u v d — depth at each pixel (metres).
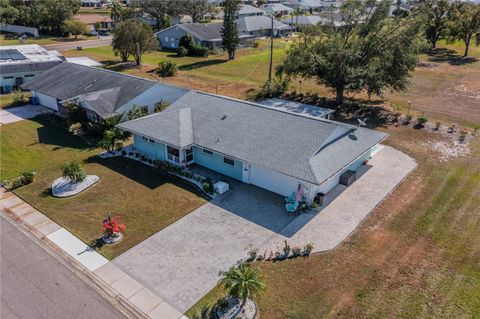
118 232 19.47
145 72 56.31
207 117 27.86
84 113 33.56
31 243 19.00
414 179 25.16
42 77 42.03
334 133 23.92
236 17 69.88
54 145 30.52
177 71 56.25
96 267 17.33
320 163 21.88
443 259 17.81
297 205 21.52
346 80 37.75
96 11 123.88
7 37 82.88
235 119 26.84
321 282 16.45
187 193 23.33
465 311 14.95
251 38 80.69
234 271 14.93
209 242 18.95
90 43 80.94
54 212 21.47
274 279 16.58
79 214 21.25
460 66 58.22
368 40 36.97
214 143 25.00
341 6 38.25
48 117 36.94
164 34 78.56
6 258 17.94
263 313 14.85
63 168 24.38
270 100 38.25
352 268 17.25
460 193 23.44
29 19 89.25
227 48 65.44
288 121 25.42
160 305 15.31
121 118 31.86
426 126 34.09
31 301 15.55
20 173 26.02
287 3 133.12
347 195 23.16
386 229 20.00
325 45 38.44
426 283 16.38
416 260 17.75
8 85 46.69
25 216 21.14
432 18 69.31
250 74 54.53
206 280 16.59
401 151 29.36
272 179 23.19
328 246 18.67
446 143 30.69
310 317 14.70
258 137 24.59
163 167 26.16
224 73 55.62
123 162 27.45
